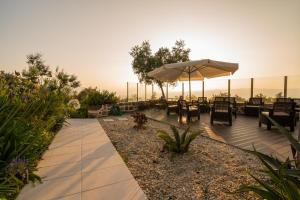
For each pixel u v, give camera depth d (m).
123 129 6.64
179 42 17.55
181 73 9.09
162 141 5.02
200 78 10.38
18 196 2.13
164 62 17.11
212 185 2.63
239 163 3.42
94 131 5.93
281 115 6.20
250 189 1.55
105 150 3.97
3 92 2.63
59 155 3.62
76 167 3.04
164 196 2.34
